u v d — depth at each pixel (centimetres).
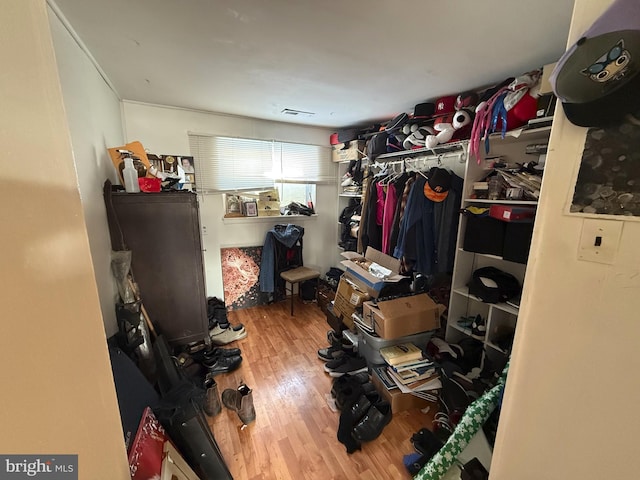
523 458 70
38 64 37
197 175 276
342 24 122
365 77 180
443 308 194
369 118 287
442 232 217
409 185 240
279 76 180
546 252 60
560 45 137
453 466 110
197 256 198
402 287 220
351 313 231
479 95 200
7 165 32
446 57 152
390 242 251
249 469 132
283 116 282
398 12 113
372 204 280
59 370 40
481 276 198
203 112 267
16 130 33
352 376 187
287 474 130
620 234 50
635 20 40
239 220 304
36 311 36
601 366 55
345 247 349
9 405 32
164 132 253
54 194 39
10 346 33
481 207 193
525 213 166
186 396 128
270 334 259
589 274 54
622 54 43
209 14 116
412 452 140
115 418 55
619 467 55
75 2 108
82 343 45
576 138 53
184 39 136
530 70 166
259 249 321
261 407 170
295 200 352
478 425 109
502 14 113
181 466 103
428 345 204
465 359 196
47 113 38
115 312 163
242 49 146
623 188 49
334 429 154
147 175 193
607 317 53
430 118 226
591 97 48
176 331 200
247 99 227
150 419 106
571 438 61
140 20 120
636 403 51
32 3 36
